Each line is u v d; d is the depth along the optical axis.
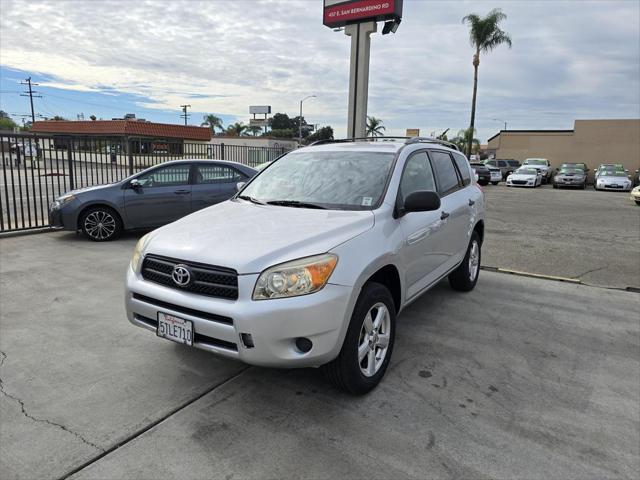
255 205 3.79
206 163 8.82
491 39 33.59
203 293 2.85
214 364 3.59
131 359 3.65
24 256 6.89
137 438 2.68
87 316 4.52
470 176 5.66
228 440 2.67
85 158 10.90
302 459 2.52
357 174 3.88
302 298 2.67
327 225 3.13
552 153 42.38
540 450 2.65
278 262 2.74
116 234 8.18
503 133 44.47
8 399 3.05
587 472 2.47
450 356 3.86
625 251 8.40
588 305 5.27
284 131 87.75
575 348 4.08
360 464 2.49
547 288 5.93
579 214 14.17
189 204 8.58
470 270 5.58
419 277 3.95
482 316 4.82
